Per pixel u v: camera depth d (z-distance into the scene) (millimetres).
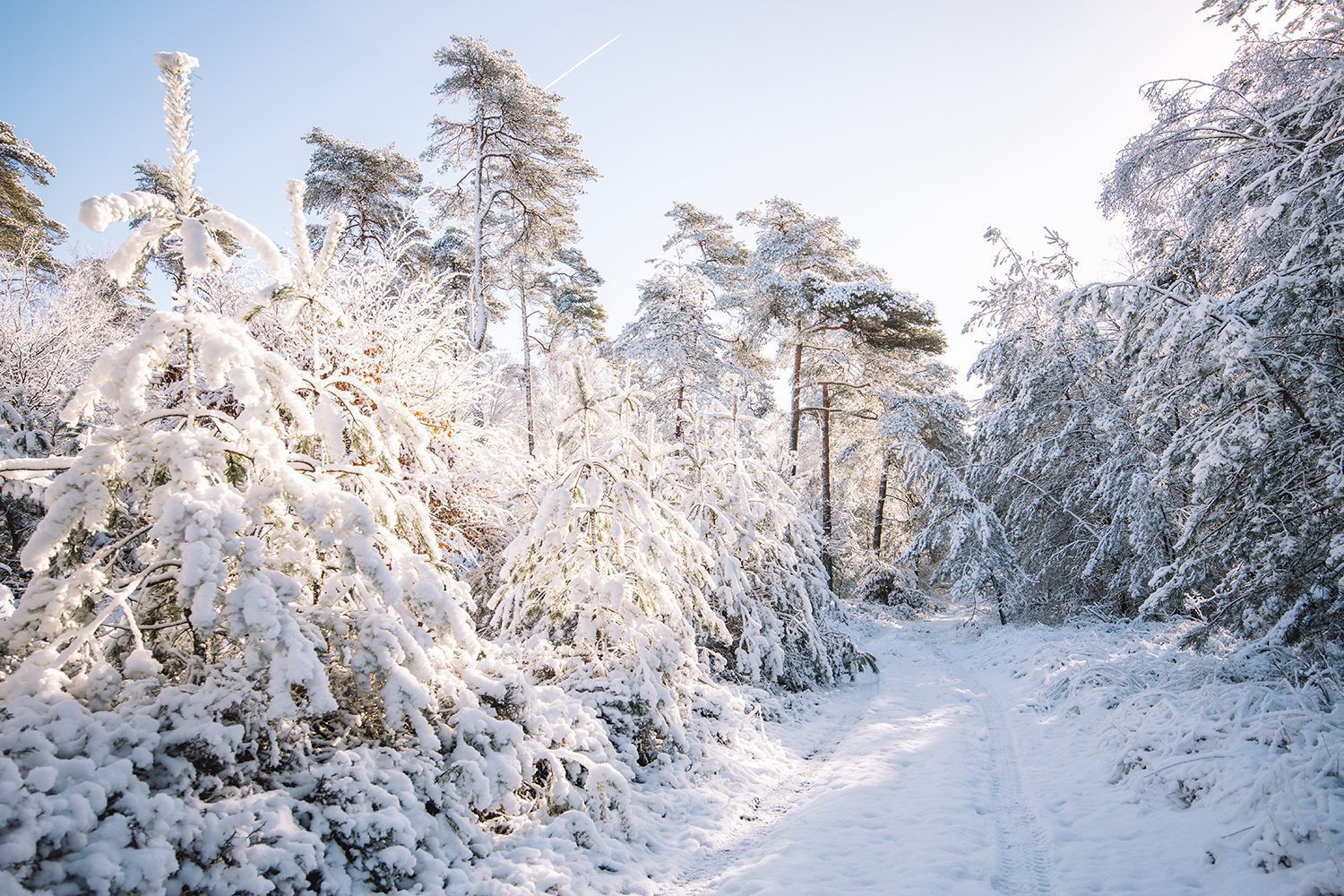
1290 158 6789
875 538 25609
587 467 6398
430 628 3555
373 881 3018
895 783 5711
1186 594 7281
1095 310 7969
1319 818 3631
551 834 4031
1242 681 6137
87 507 2867
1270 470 6188
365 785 3145
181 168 3197
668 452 7562
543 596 6664
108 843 2229
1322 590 5684
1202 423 6539
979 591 17078
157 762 2645
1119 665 8125
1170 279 8469
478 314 17484
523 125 17938
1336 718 4637
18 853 1966
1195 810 4441
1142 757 5281
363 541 3229
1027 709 8211
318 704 2891
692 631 6543
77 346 10227
